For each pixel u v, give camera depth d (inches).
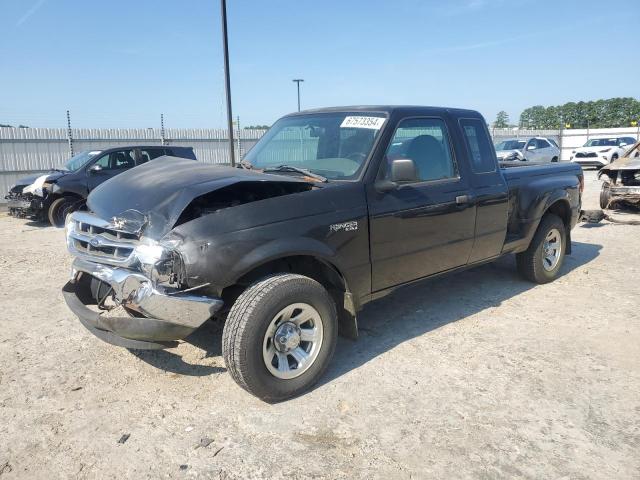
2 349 171.3
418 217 167.9
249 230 129.3
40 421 128.6
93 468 111.0
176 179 141.6
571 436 120.0
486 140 205.3
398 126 168.1
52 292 237.5
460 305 211.9
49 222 487.5
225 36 561.0
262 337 128.5
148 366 157.9
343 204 147.9
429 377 149.5
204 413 131.8
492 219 199.0
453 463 111.1
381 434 121.9
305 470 109.5
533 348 168.7
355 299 156.0
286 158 182.1
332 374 152.2
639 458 111.8
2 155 693.3
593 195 603.8
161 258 122.5
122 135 791.1
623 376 148.3
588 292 227.3
